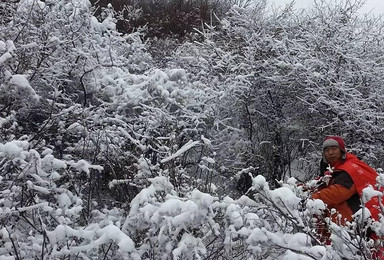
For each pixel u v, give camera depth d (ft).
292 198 9.32
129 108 15.74
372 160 18.85
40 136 12.73
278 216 9.82
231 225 9.01
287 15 23.21
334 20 21.39
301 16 23.11
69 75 15.85
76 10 16.92
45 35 14.70
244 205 9.61
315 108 19.29
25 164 10.09
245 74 20.86
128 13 37.70
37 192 10.58
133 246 8.64
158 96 16.16
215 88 19.88
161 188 10.51
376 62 20.81
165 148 12.91
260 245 9.04
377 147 18.81
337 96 19.29
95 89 15.97
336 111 18.76
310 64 19.79
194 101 17.66
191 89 17.37
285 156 20.26
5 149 9.42
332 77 19.11
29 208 9.27
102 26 19.45
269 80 20.47
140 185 12.14
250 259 8.86
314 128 20.01
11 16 16.02
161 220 9.22
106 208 11.90
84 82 16.19
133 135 15.40
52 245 8.65
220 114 19.93
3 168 10.11
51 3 16.06
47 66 15.06
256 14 22.82
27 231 10.37
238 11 24.02
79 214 10.93
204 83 20.58
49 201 10.91
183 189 11.48
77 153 13.66
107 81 16.06
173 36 37.11
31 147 12.06
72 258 9.25
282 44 20.44
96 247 8.72
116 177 13.01
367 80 19.49
